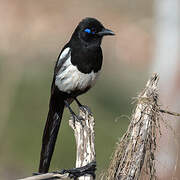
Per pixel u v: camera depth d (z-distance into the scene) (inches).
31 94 628.7
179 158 421.4
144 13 845.8
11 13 791.7
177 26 506.9
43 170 325.7
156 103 234.7
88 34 338.3
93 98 647.1
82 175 225.1
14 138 572.7
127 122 611.5
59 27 809.5
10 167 550.9
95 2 873.5
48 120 354.6
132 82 711.7
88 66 338.3
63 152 550.3
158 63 516.4
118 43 786.8
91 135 265.0
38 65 694.5
